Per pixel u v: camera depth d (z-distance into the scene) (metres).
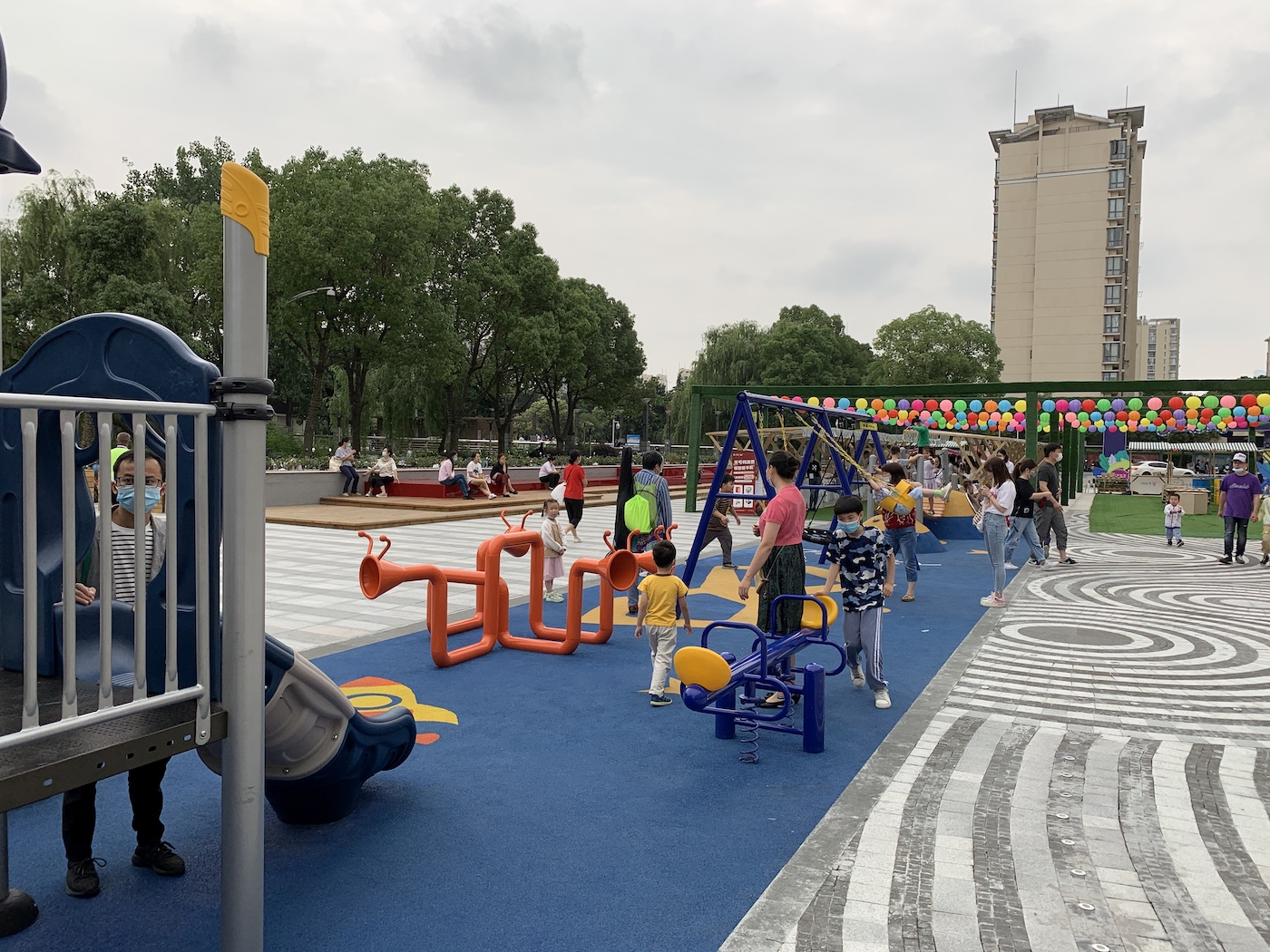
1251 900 3.45
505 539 7.78
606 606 7.96
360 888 3.47
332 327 34.69
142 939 3.12
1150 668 7.32
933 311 55.06
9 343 28.27
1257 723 5.84
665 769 4.87
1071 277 90.12
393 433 48.59
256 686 2.72
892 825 4.13
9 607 3.04
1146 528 22.22
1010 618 9.57
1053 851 3.87
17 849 3.85
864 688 6.73
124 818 4.16
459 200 42.78
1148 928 3.22
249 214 2.65
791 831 4.06
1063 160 90.25
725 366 64.06
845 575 6.28
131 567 3.58
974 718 5.91
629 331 58.47
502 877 3.58
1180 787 4.67
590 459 43.66
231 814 2.71
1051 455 14.47
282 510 21.28
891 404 21.22
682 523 20.47
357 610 9.34
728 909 3.34
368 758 4.03
